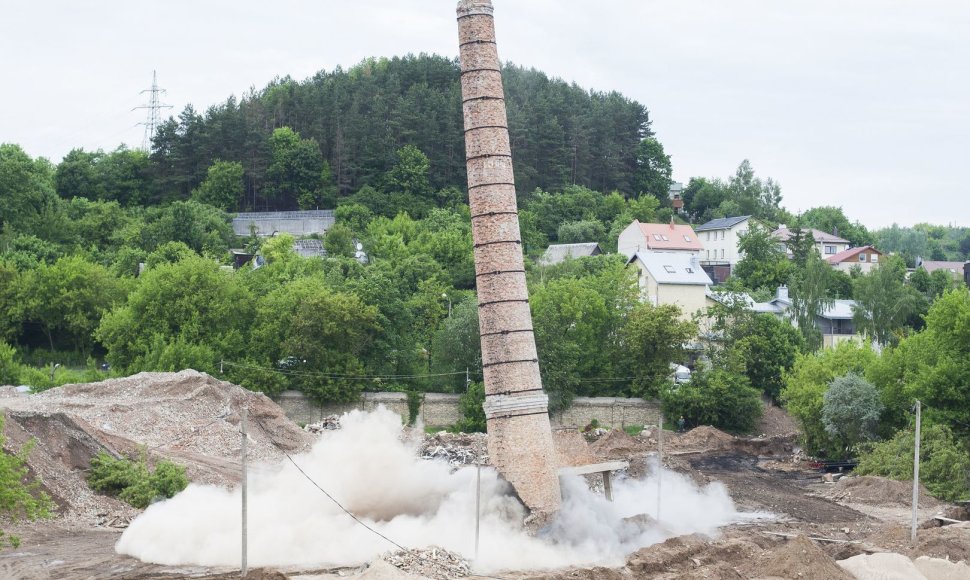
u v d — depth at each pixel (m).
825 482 79.56
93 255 143.75
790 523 62.25
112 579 41.41
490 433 51.41
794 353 111.31
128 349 100.88
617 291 115.88
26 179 152.88
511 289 51.31
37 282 113.62
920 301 140.75
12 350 99.88
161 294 102.81
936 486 71.75
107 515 54.91
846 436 85.75
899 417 83.88
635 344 106.31
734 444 96.94
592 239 179.50
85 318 112.25
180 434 73.50
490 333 51.31
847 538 56.81
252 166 194.62
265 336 103.75
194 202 173.50
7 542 47.19
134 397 79.75
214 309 103.44
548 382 101.00
